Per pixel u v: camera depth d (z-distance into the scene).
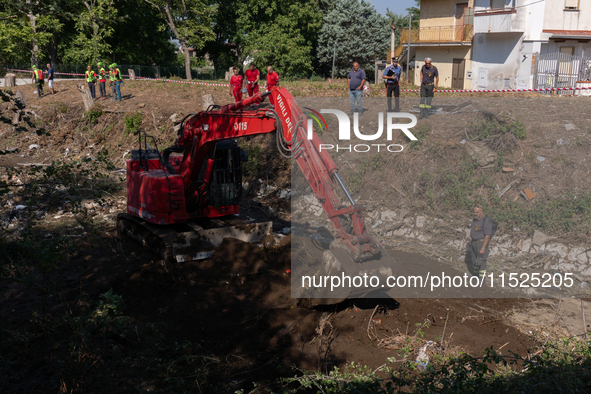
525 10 20.89
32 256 6.25
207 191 8.52
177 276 7.58
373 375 4.82
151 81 26.84
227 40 45.91
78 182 12.63
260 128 7.66
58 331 5.62
